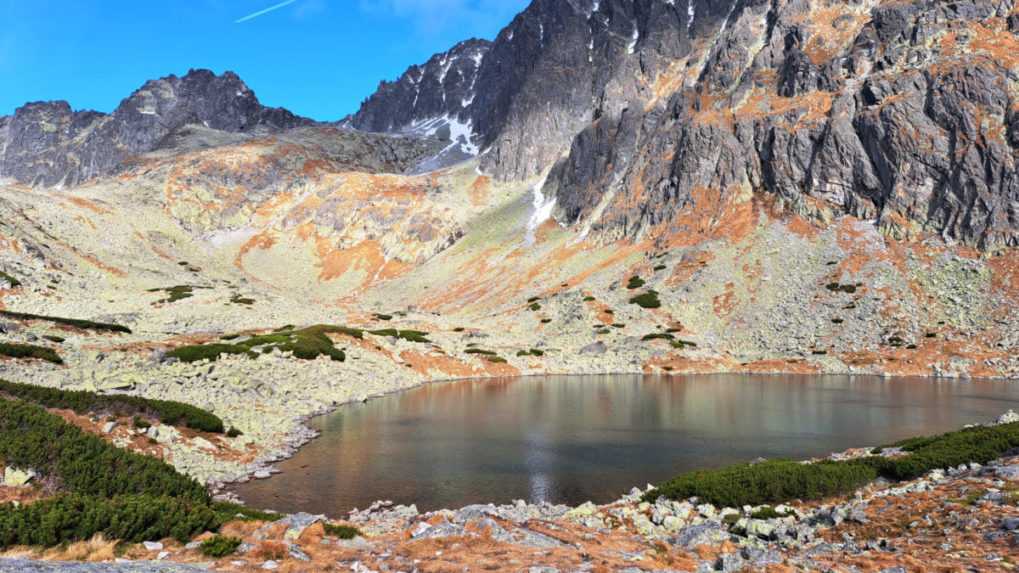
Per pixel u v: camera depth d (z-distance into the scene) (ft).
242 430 130.11
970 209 369.30
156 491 65.77
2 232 377.71
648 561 52.75
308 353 227.81
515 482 106.42
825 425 159.43
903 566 46.75
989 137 379.14
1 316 198.70
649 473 112.68
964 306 319.06
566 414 179.01
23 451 62.95
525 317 401.08
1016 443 85.46
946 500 65.62
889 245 385.70
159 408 117.70
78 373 138.51
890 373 282.15
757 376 288.51
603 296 413.80
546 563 48.70
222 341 237.86
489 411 184.55
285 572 43.86
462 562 48.37
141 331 251.60
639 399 211.61
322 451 129.08
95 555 43.01
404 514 84.79
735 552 55.62
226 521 55.88
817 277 375.25
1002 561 45.44
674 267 428.97
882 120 423.64
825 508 70.74
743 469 88.74
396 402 203.92
